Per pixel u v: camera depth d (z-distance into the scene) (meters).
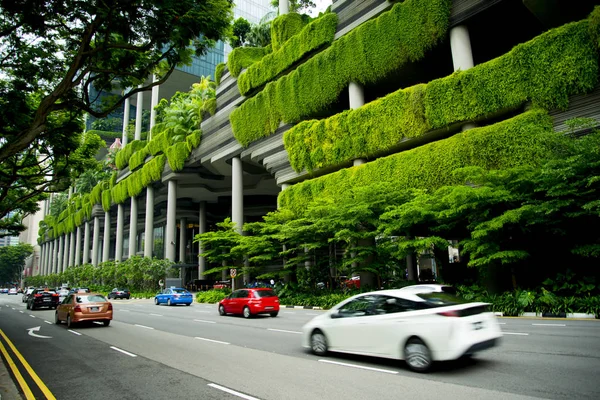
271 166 35.72
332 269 30.59
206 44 12.69
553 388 5.80
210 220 70.94
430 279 30.73
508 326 12.58
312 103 31.39
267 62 36.84
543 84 18.45
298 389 6.31
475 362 7.59
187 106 55.00
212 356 9.45
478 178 16.83
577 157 13.51
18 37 13.16
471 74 21.27
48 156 20.00
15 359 9.77
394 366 7.65
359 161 27.42
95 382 7.26
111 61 13.40
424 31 24.31
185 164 50.81
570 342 9.33
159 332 14.52
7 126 15.71
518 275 18.59
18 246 127.25
